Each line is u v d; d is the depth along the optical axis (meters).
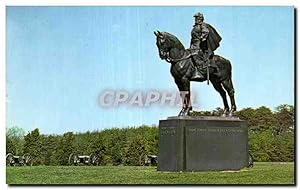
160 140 22.30
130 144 25.28
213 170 22.02
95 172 22.91
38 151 25.39
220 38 22.64
